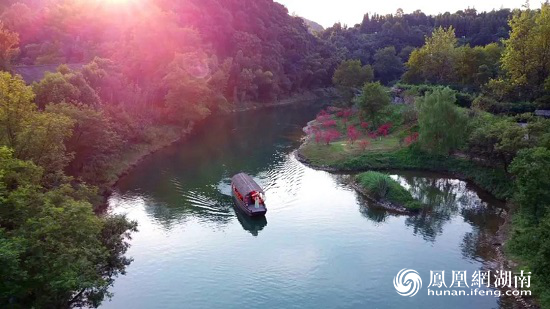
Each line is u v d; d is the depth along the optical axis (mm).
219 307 32719
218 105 116000
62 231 26047
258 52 147250
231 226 46719
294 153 76438
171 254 40500
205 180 60719
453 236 44156
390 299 33469
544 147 39781
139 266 38281
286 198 54531
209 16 138000
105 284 29281
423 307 32250
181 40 100500
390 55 169500
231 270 37938
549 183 35844
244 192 48844
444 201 54469
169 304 33062
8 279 22906
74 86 58969
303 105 143500
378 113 85500
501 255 38688
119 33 111375
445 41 105938
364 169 65812
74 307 31578
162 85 90875
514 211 47156
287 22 180125
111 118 68000
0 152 26891
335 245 42469
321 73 170125
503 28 183750
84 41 109375
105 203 51500
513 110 72938
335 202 53438
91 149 53688
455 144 62094
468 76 97562
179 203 52312
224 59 130625
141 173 63469
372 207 52000
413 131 76375
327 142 75438
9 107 33094
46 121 34000
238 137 89688
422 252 40844
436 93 63906
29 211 26844
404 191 54344
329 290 34875
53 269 24719
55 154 36750
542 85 74500
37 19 111750
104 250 33344
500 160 55438
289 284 35781
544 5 74312
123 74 88500
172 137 84625
